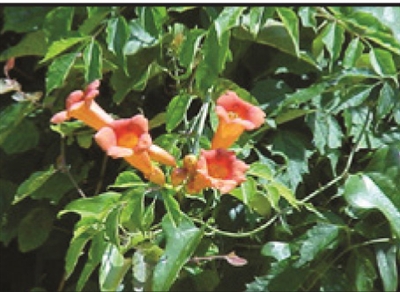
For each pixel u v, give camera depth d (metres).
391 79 3.50
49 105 3.80
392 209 3.16
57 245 3.96
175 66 3.48
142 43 3.57
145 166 2.93
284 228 3.33
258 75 3.74
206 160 2.84
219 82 3.45
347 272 3.32
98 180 3.83
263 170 3.08
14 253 4.21
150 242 3.23
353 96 3.46
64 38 3.53
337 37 3.46
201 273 3.37
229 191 2.89
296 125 3.63
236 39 3.64
